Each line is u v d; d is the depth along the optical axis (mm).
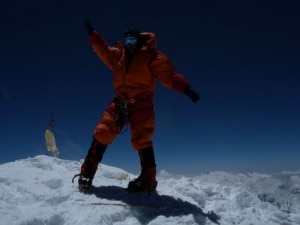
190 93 5156
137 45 5332
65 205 4879
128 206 4898
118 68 5379
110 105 5457
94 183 6203
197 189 6824
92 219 4348
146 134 5219
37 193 5184
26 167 7262
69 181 6070
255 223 5520
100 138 5375
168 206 5113
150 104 5305
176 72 5246
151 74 5305
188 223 4656
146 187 5410
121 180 7180
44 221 4266
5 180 5645
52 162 8086
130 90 5285
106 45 5617
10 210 4453
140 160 5410
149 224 4594
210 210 5906
